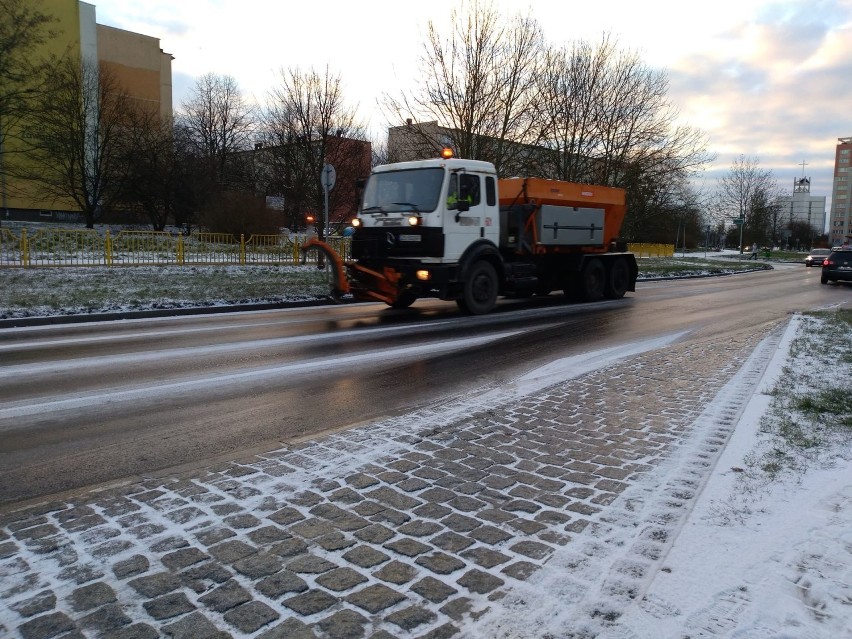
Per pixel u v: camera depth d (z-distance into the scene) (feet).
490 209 41.57
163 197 123.34
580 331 35.22
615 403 19.44
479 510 11.66
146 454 14.85
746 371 23.99
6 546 10.22
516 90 70.54
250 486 12.78
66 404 19.25
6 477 13.38
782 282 85.51
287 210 102.06
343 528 10.90
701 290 68.95
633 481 13.05
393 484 12.89
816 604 8.38
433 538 10.54
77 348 28.96
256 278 59.93
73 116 102.27
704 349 29.37
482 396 20.44
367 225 39.91
